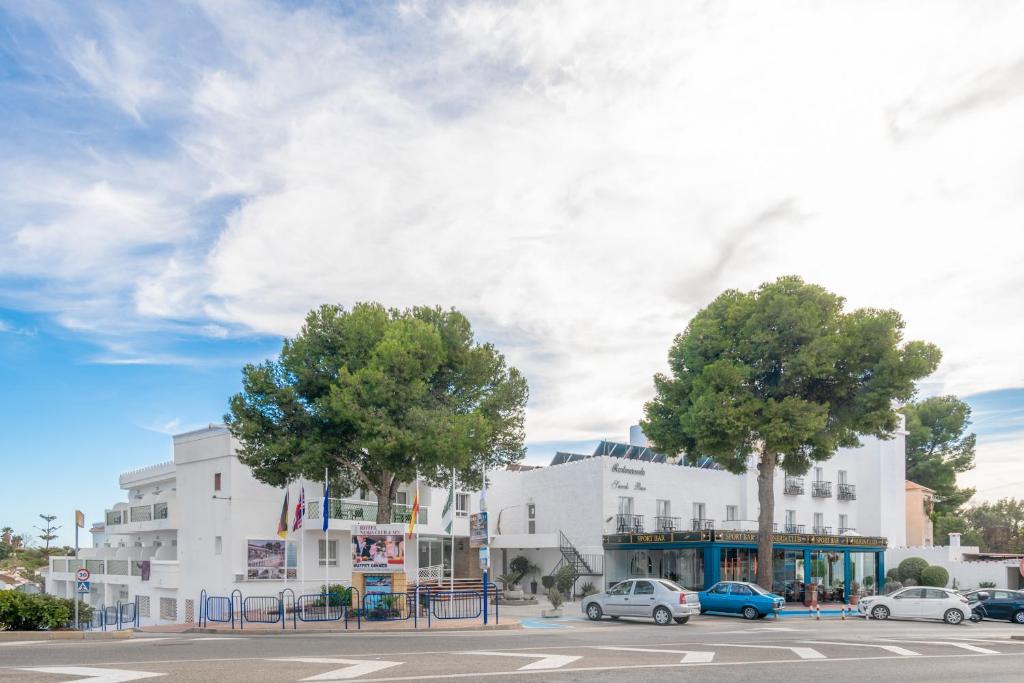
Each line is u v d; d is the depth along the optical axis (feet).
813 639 73.41
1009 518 277.64
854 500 197.98
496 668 45.70
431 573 147.64
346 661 48.39
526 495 170.40
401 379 109.81
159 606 143.54
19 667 44.45
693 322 143.23
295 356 114.83
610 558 152.66
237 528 126.41
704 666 48.73
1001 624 110.73
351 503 133.39
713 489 172.86
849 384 132.87
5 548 291.79
